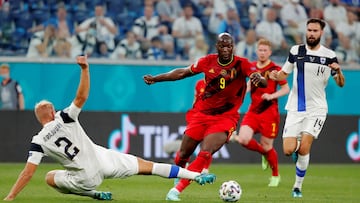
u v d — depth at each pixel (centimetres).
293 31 6462
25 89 5759
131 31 6206
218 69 2938
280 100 5969
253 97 4225
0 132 5594
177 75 3019
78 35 6112
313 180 4481
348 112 6216
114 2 6228
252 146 4178
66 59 5834
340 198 3300
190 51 6294
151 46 6228
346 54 6544
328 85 6178
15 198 2902
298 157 3319
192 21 6331
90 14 6175
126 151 5712
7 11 6081
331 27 6544
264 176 4712
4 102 5734
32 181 3981
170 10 6316
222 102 2967
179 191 2928
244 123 4238
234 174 4838
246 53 6388
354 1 6675
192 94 5944
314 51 3334
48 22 6106
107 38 6147
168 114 5775
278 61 6362
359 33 6594
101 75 5856
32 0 6138
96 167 2731
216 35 6369
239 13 6419
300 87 3347
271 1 6450
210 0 6394
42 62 5791
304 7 6531
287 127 3353
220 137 2909
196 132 2995
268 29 6406
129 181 4141
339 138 6066
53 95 5812
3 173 4556
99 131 5688
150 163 2791
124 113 5728
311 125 3312
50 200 2878
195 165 2870
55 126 2667
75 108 2653
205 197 3184
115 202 2825
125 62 5891
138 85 5912
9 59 5734
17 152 5619
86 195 2862
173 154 5759
